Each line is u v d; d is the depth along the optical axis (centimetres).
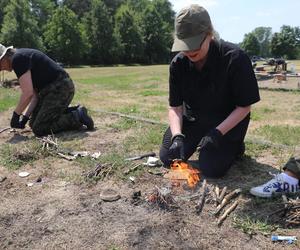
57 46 5366
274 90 1239
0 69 542
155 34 6494
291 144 503
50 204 345
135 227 301
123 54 6059
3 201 353
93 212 327
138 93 1221
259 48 9150
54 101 557
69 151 482
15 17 5034
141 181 386
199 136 400
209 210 323
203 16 322
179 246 276
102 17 5806
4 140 545
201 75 370
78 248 278
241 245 275
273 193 338
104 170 407
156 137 535
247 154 459
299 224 296
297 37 7731
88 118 592
